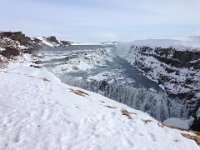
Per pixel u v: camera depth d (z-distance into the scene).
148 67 81.56
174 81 63.31
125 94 58.50
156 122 16.81
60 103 15.82
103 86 61.50
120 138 12.73
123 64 96.81
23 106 14.40
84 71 76.06
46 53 105.31
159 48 84.69
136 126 14.77
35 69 42.31
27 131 11.85
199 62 62.34
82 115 14.64
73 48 148.25
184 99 55.66
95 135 12.52
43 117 13.41
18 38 105.31
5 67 57.47
